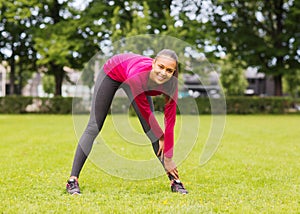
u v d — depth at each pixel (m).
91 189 4.02
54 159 6.00
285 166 5.54
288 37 21.94
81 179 4.51
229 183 4.38
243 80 37.28
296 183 4.41
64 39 19.89
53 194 3.76
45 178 4.52
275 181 4.50
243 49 22.75
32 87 37.38
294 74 23.81
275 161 6.00
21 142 8.25
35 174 4.74
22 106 20.25
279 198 3.66
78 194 3.76
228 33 22.22
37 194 3.75
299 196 3.75
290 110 21.77
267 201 3.54
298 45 21.81
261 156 6.52
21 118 16.39
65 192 3.88
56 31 20.52
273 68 22.86
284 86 34.06
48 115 18.89
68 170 5.07
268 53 22.12
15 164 5.47
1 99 20.23
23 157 6.18
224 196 3.74
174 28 18.56
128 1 20.48
